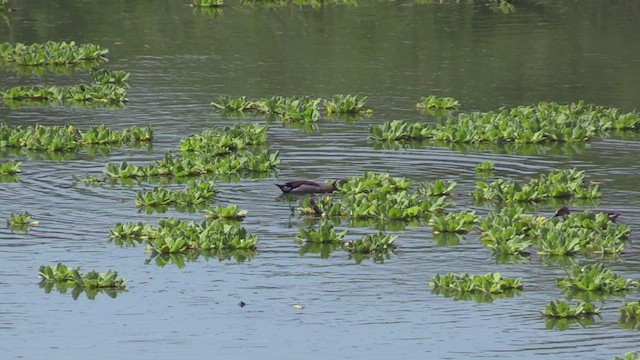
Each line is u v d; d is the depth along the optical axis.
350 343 29.45
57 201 40.88
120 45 71.81
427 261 35.41
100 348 29.14
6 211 39.66
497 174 44.91
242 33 75.38
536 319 31.12
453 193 42.22
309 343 29.44
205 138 48.53
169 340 29.62
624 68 64.81
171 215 39.50
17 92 58.12
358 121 53.97
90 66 66.06
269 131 51.75
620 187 43.09
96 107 56.34
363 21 79.31
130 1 86.94
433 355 28.78
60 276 33.59
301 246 36.72
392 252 36.25
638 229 38.22
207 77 63.00
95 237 37.25
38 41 72.56
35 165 45.56
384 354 28.80
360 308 31.75
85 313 31.36
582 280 33.19
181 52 69.56
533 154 48.16
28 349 29.08
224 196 41.78
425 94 59.34
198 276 34.06
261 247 36.59
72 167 45.38
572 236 36.81
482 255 36.00
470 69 64.88
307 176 44.34
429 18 80.25
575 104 56.50
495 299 32.53
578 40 72.50
